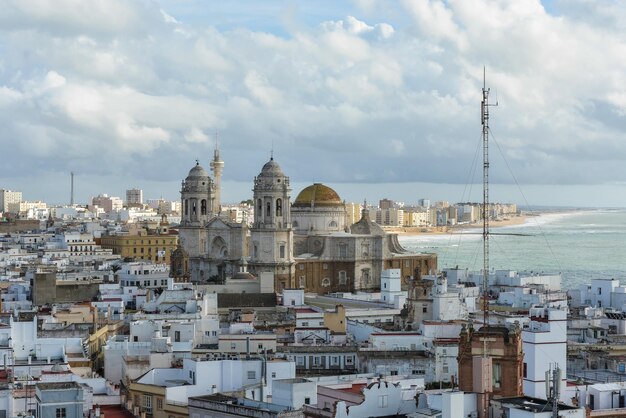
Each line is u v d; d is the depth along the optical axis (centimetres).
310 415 14888
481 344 13938
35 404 15425
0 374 18250
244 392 17525
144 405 18162
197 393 18250
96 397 18338
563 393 16988
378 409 14612
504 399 13212
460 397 13175
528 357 19312
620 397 17112
